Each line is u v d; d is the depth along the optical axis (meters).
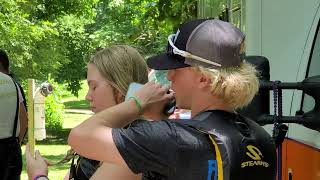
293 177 3.11
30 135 2.76
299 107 3.12
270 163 1.99
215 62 1.94
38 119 2.86
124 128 1.98
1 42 13.36
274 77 3.52
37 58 15.14
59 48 16.59
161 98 2.12
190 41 1.96
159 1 10.47
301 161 2.99
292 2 3.33
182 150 1.83
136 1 15.02
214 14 6.31
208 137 1.85
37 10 17.45
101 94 2.41
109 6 20.48
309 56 3.13
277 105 2.74
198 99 1.99
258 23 3.75
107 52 2.43
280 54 3.45
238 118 2.02
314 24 3.10
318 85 2.55
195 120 1.91
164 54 2.08
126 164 1.85
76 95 22.14
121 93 2.39
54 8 18.05
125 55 2.41
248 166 1.89
